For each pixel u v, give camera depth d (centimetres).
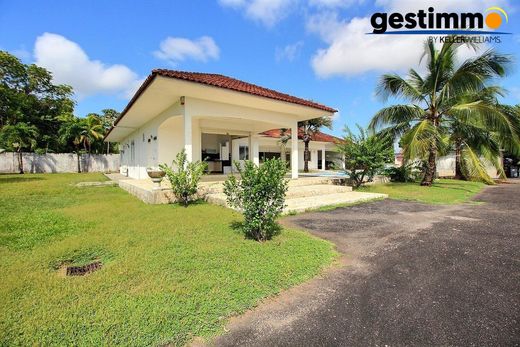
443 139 1454
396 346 215
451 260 386
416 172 1608
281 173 477
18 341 216
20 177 2023
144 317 246
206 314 254
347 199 882
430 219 651
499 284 313
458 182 1595
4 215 666
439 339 221
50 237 488
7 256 401
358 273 349
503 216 684
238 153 1703
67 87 3194
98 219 613
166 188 851
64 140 2955
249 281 317
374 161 1222
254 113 1061
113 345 212
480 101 1223
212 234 501
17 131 2416
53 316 247
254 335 230
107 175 2320
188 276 326
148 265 357
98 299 274
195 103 905
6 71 2597
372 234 526
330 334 230
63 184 1453
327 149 3062
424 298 284
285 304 278
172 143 1155
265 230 475
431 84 1330
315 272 348
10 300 274
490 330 231
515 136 1218
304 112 1143
